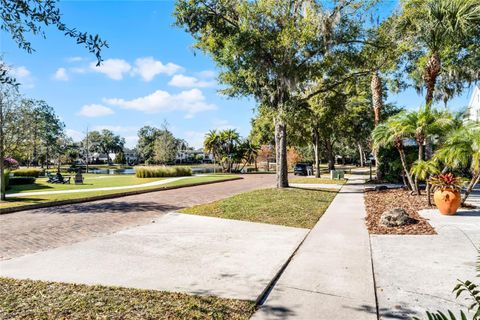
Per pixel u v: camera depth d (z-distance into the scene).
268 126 42.38
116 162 107.81
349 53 18.78
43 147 65.06
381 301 4.41
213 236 8.18
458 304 4.29
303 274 5.45
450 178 10.72
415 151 21.28
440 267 5.73
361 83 24.03
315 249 6.98
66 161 77.38
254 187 23.16
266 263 5.98
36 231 8.88
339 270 5.62
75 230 8.99
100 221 10.30
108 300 4.33
